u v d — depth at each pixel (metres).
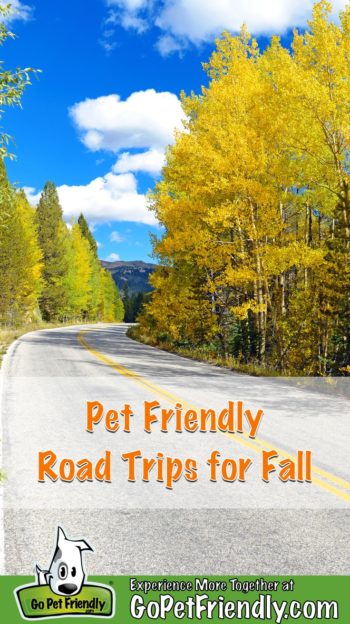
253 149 17.58
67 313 76.75
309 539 4.40
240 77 18.70
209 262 19.16
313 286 16.61
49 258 69.25
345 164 16.28
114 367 16.92
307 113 15.41
